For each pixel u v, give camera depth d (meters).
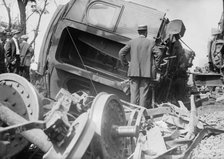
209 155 6.40
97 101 4.66
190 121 6.36
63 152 3.93
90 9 10.02
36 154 5.02
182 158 5.58
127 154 5.29
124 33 9.93
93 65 10.40
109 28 9.96
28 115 4.50
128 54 9.63
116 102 5.05
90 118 4.27
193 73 16.89
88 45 10.45
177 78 12.59
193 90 15.41
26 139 4.32
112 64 10.34
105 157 4.52
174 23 10.13
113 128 4.77
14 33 11.55
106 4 10.07
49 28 10.14
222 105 13.11
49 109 5.20
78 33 10.20
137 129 4.80
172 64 11.11
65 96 5.23
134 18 10.02
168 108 7.54
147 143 5.61
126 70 10.23
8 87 4.68
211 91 16.53
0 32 11.34
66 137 3.93
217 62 16.80
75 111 5.30
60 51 10.05
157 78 9.72
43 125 3.79
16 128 3.66
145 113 6.74
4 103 4.58
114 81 9.75
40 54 10.14
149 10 10.07
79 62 10.41
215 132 6.99
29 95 4.56
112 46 10.09
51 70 10.02
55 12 10.26
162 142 5.60
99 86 10.05
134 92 9.09
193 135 6.20
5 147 3.75
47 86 10.10
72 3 10.06
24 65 12.29
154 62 9.11
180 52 11.70
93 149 4.46
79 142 3.97
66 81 10.02
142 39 9.11
